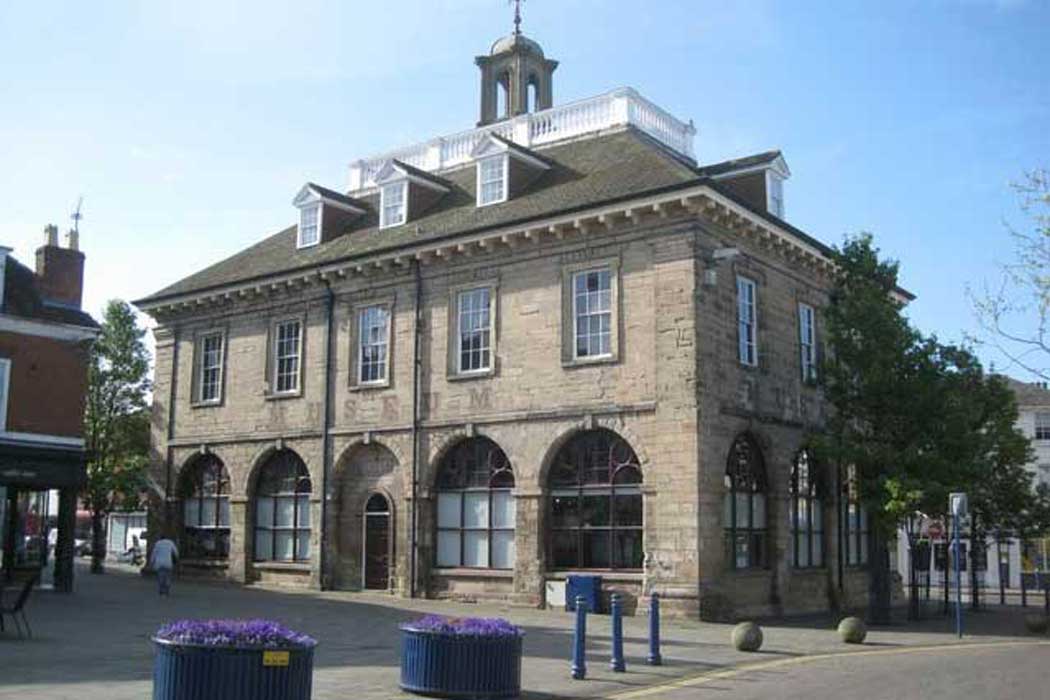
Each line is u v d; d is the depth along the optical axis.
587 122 32.97
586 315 27.39
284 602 27.52
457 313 30.09
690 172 26.70
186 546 36.66
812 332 30.59
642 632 21.64
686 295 25.45
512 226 28.20
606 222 26.88
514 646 13.09
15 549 29.83
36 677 13.61
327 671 14.89
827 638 21.23
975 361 25.50
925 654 18.42
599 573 26.12
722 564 25.08
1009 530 32.38
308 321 33.78
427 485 29.81
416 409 30.34
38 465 28.09
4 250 28.73
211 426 36.22
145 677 13.70
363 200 37.28
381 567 31.17
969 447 24.77
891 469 24.52
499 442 28.41
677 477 24.91
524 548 27.44
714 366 25.70
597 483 26.75
